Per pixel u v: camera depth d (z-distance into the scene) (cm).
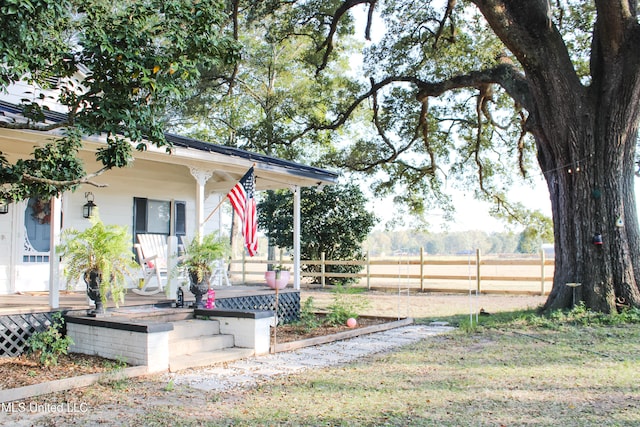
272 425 421
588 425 413
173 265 842
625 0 944
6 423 423
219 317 764
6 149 790
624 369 605
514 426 413
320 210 2059
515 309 1218
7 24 424
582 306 988
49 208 986
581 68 1438
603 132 1012
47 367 597
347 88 1891
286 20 1612
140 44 501
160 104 533
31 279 959
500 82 1181
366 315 1109
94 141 695
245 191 860
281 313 1024
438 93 1355
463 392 517
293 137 1967
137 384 552
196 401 491
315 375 598
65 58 512
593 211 1009
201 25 514
